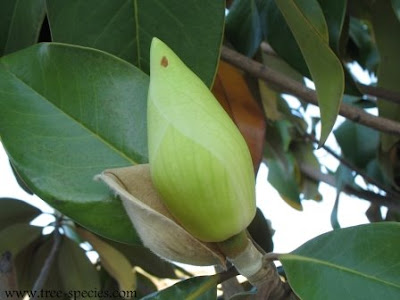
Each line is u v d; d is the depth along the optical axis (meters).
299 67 0.58
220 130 0.36
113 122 0.43
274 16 0.60
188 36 0.45
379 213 0.85
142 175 0.38
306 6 0.46
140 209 0.36
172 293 0.42
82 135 0.43
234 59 0.56
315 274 0.40
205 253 0.37
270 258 0.40
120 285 0.74
